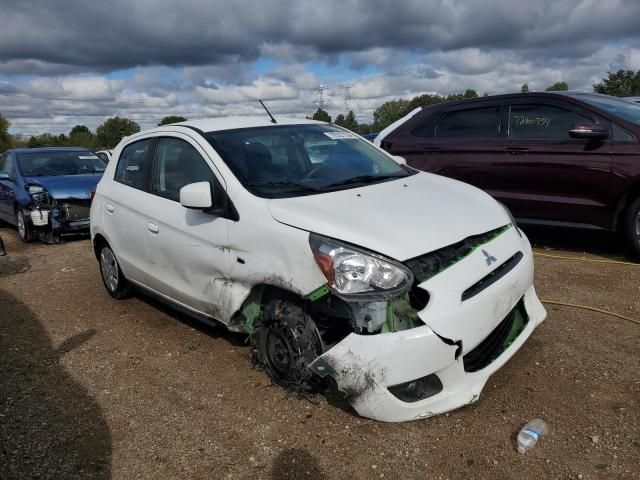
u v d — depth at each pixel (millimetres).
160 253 4402
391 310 2896
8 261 8031
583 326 4230
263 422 3244
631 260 5855
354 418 3188
